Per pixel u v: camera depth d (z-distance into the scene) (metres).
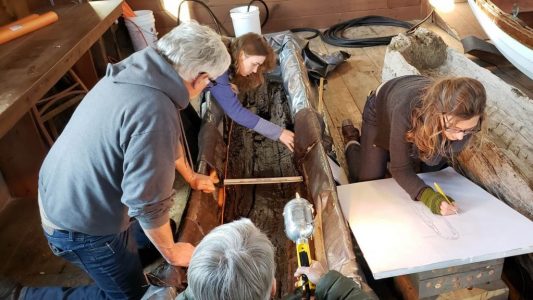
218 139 2.52
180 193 2.75
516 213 1.67
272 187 2.50
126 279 1.67
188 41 1.26
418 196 1.75
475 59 4.01
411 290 1.69
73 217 1.43
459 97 1.42
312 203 1.97
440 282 1.62
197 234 1.84
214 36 1.33
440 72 3.21
